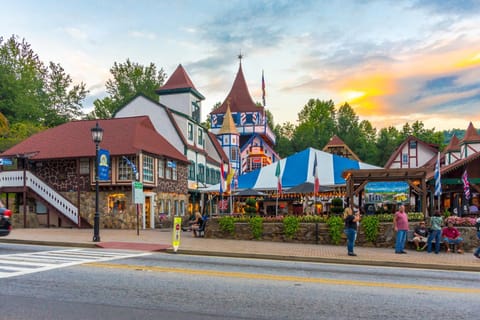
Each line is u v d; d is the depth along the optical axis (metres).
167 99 47.19
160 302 8.03
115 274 10.80
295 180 25.81
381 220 19.25
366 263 14.53
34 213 31.08
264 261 14.48
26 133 46.00
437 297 8.96
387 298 8.78
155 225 32.12
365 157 85.94
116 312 7.30
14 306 7.59
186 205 39.09
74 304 7.78
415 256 15.82
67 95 64.94
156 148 33.16
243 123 66.50
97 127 19.69
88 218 30.31
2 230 15.48
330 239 19.55
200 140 46.03
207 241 19.84
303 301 8.36
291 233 20.06
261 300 8.37
